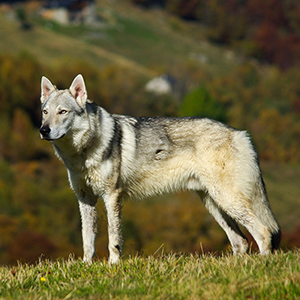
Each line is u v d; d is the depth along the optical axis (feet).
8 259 255.29
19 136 441.68
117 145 53.83
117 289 37.27
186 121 57.06
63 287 38.73
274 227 55.01
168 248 236.02
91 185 53.57
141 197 58.08
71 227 305.53
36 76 539.70
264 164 488.02
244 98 653.71
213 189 54.90
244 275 37.86
